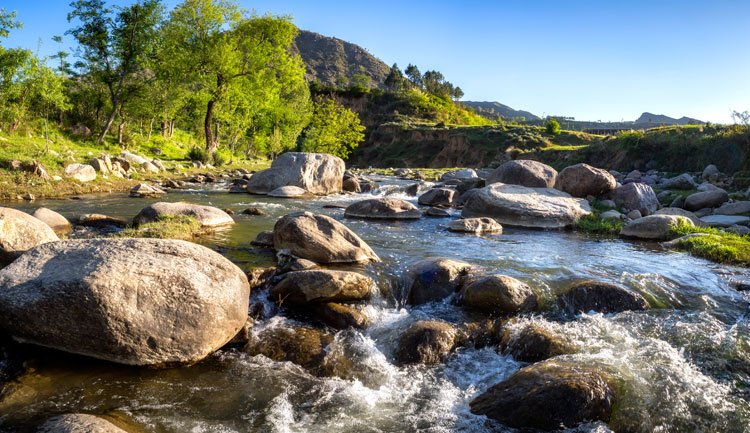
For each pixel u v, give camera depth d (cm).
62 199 1761
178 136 4825
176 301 577
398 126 9162
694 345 666
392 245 1148
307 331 686
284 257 920
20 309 550
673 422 510
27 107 2934
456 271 859
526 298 771
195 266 620
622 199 1697
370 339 684
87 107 3659
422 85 16325
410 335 664
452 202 1942
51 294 546
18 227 785
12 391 510
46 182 1923
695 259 1069
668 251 1152
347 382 592
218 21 3891
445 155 7806
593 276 905
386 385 591
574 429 493
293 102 6034
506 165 1844
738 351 648
